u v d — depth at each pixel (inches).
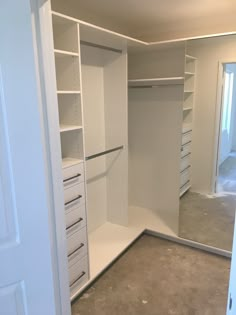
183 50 110.9
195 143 110.7
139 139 133.6
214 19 104.3
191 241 110.6
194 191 113.0
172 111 121.3
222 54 97.3
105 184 121.0
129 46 104.0
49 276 47.6
